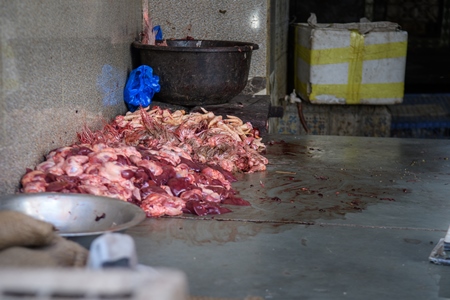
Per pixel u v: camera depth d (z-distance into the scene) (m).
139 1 7.19
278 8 9.51
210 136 5.65
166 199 4.14
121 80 6.46
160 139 5.50
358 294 3.03
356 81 9.58
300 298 2.97
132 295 1.51
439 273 3.30
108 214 3.36
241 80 6.68
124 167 4.24
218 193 4.48
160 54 6.41
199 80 6.43
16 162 4.04
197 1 7.56
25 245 2.58
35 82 4.30
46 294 1.48
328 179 5.18
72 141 5.04
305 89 9.88
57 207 3.41
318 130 10.12
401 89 9.62
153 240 3.70
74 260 2.57
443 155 6.14
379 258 3.49
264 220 4.09
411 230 3.96
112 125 5.86
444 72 13.38
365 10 12.34
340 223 4.07
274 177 5.21
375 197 4.68
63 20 4.78
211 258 3.44
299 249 3.60
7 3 3.87
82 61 5.25
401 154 6.16
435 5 13.62
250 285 3.10
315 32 9.45
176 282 1.52
